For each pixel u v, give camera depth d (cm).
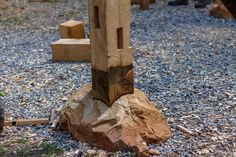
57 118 285
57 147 249
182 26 633
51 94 351
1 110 262
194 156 234
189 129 268
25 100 336
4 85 378
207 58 456
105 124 240
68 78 395
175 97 335
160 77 392
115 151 235
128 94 251
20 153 244
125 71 246
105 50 236
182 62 441
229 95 336
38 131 274
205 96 336
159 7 812
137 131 240
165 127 257
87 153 233
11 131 274
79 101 259
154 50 493
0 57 485
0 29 663
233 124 277
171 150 241
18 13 792
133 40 549
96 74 246
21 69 431
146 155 231
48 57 477
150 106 257
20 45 547
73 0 942
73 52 453
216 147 245
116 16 236
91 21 242
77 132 253
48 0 914
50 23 702
